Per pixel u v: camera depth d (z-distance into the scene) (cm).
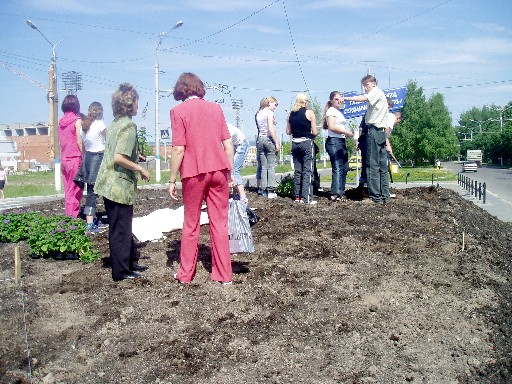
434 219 855
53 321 519
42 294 580
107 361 453
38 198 2381
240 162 905
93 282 605
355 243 711
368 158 996
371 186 998
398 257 662
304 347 466
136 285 587
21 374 437
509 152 9950
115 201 585
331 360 449
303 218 843
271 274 603
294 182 1020
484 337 484
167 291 567
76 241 706
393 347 468
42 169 9344
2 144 9338
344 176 1038
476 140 12950
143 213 999
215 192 567
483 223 986
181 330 492
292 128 991
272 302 538
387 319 511
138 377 432
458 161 14600
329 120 1000
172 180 570
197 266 636
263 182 1122
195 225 580
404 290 569
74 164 902
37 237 721
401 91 1262
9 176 6353
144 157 655
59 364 450
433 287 578
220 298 547
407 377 427
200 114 559
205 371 436
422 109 8588
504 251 765
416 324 504
